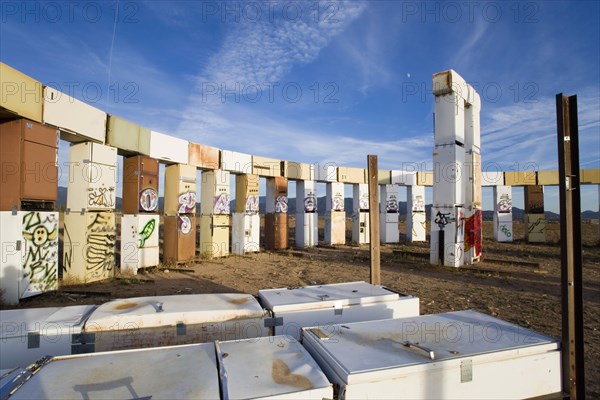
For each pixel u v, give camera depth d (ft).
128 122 39.50
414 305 14.32
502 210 90.38
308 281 37.17
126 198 41.34
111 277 37.29
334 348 9.22
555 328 22.95
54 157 30.12
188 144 50.14
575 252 10.73
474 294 32.32
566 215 10.65
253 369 7.96
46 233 29.32
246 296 13.93
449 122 45.29
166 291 32.14
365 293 14.53
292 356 8.68
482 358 9.05
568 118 11.18
